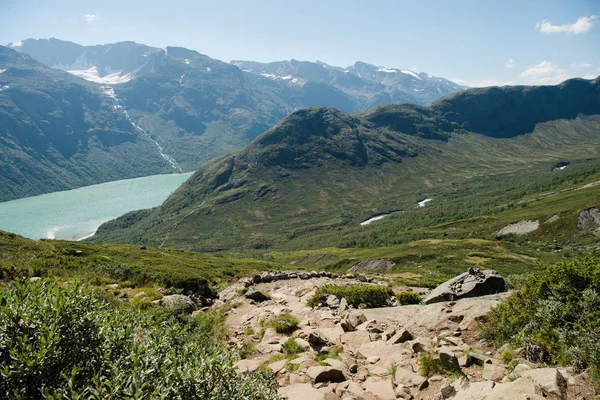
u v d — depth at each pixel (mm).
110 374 4750
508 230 195125
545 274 10469
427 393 7848
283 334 14070
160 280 26828
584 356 7047
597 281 9125
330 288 20859
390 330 12484
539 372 6855
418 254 158750
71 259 31969
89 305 5688
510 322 10219
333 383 8867
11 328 4730
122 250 51500
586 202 186375
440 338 11047
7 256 28609
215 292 27750
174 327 7242
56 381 4645
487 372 7973
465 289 16516
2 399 4129
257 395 6004
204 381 5102
